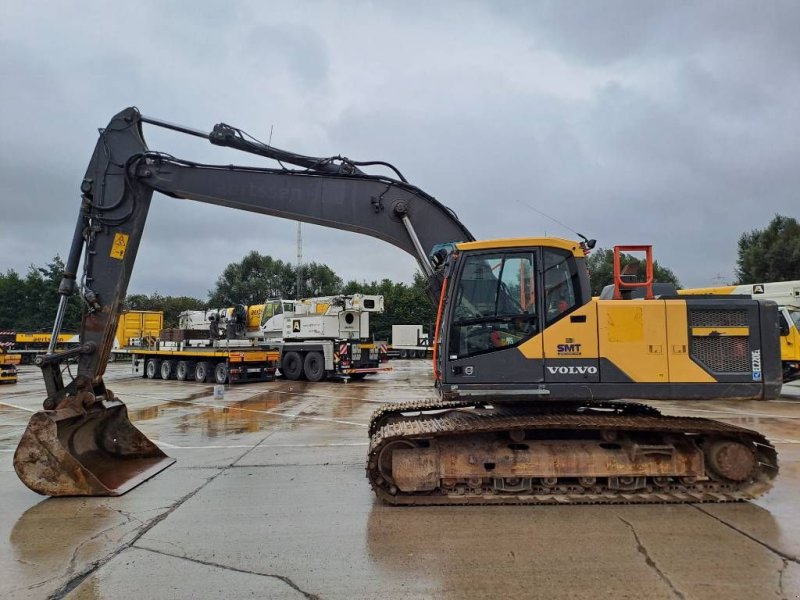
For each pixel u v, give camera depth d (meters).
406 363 37.47
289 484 6.46
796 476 6.62
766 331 5.58
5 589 3.72
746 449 5.59
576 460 5.58
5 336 41.78
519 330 5.68
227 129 7.36
